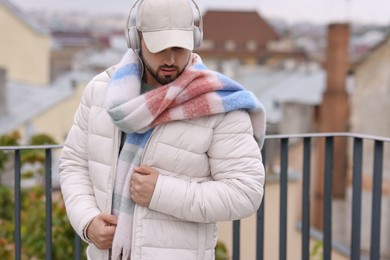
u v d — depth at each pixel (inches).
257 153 72.3
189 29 70.2
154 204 70.1
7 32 1207.6
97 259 76.8
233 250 107.7
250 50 2748.5
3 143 271.3
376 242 104.0
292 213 316.2
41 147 98.7
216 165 71.9
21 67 1221.7
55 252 153.9
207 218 70.8
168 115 69.6
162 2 69.5
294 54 2581.2
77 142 78.5
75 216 75.5
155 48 68.9
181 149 70.7
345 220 571.8
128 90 70.8
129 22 73.9
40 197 206.1
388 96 636.1
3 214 262.2
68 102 961.5
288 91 1125.1
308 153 107.4
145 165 71.4
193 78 69.7
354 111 668.1
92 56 1683.1
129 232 72.4
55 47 2502.5
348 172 608.4
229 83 71.6
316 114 685.9
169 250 71.9
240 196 70.6
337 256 287.4
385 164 566.3
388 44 639.8
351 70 669.9
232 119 71.3
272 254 302.7
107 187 73.7
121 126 70.2
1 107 880.3
